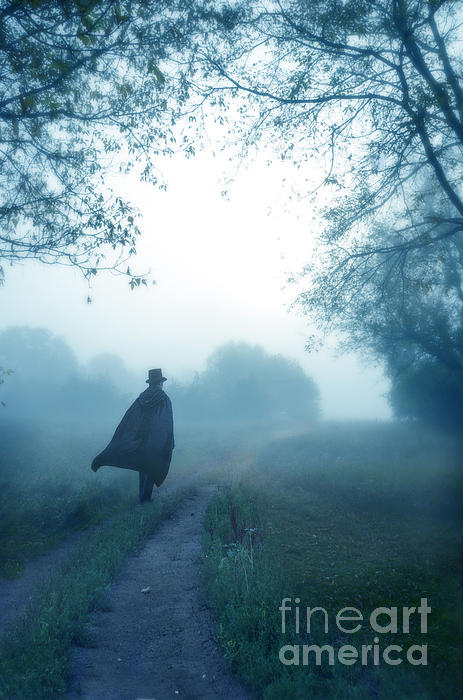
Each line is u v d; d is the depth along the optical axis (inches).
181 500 409.7
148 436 380.5
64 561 254.7
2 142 306.0
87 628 180.7
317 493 471.8
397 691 140.6
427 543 316.2
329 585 237.6
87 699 142.6
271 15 368.8
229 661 161.2
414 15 354.3
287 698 137.9
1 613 201.5
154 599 213.6
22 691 137.6
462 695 143.1
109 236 310.7
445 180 397.7
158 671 159.5
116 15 268.7
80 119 315.6
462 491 432.8
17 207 314.7
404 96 370.3
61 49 281.1
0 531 318.7
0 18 256.2
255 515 364.5
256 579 216.2
